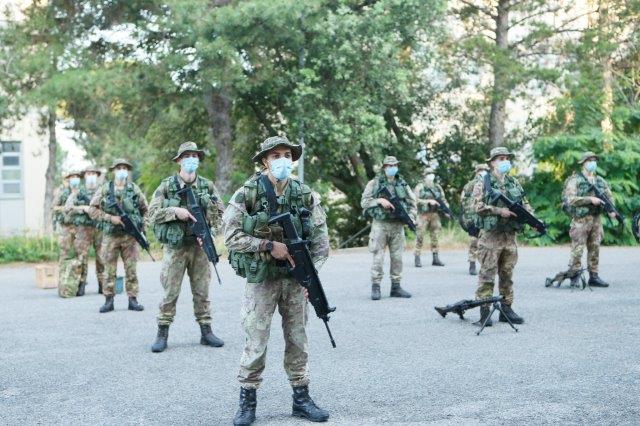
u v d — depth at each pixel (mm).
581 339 7438
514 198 8188
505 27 25094
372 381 5879
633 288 11539
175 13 19062
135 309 9969
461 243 21469
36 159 32062
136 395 5625
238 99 23953
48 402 5473
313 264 4875
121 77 19219
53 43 20562
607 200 11352
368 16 20781
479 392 5488
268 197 4809
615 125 24734
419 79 25156
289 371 5031
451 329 8141
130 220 9648
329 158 24000
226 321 8930
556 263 16109
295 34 20484
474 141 27406
